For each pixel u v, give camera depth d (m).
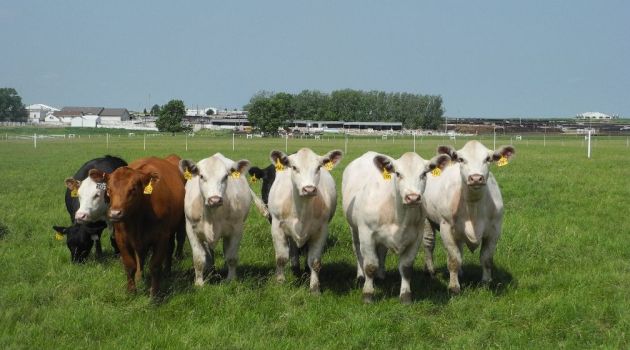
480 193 8.66
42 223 14.27
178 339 7.11
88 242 10.62
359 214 8.80
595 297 8.41
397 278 10.09
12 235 12.71
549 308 7.93
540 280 9.49
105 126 144.12
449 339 7.30
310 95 158.12
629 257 11.05
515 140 76.69
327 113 153.25
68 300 8.41
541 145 56.88
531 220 14.16
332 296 9.00
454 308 8.23
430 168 8.41
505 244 11.70
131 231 8.59
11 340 6.95
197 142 65.69
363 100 154.50
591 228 13.27
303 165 8.94
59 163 33.75
